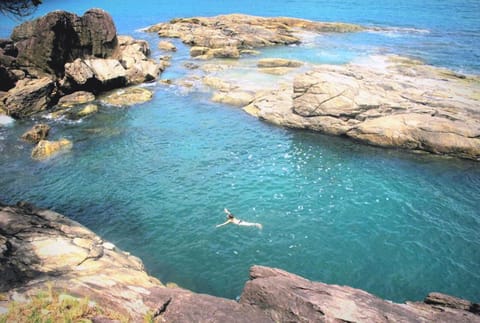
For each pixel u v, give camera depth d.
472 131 31.22
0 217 18.91
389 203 25.83
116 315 11.33
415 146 32.59
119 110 41.38
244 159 31.64
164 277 19.45
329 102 35.34
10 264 14.59
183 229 23.22
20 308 10.95
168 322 11.80
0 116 38.62
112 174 29.19
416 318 12.21
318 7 119.38
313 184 28.06
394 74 48.06
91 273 14.82
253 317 12.41
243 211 24.91
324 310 11.98
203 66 57.19
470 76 46.94
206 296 13.90
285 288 13.39
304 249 21.61
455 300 14.85
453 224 23.69
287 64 55.78
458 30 78.31
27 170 29.53
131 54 57.09
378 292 18.77
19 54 46.06
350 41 71.62
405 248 21.70
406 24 86.75
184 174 29.27
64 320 10.47
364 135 34.09
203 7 125.88
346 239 22.42
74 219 23.91
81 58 49.59
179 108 42.03
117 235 22.59
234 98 43.16
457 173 29.59
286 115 37.72
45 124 36.72
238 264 20.52
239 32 72.69
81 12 111.38
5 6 26.11
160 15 111.12
